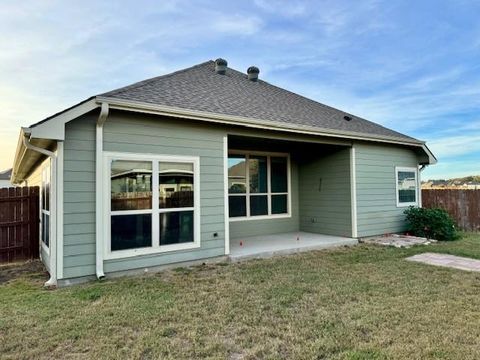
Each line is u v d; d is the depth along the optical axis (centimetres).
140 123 538
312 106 947
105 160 502
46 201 595
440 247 750
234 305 381
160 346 282
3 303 391
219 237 617
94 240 491
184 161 582
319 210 925
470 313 352
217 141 624
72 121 480
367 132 838
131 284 465
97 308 372
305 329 314
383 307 371
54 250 465
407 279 486
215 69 948
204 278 498
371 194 877
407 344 283
